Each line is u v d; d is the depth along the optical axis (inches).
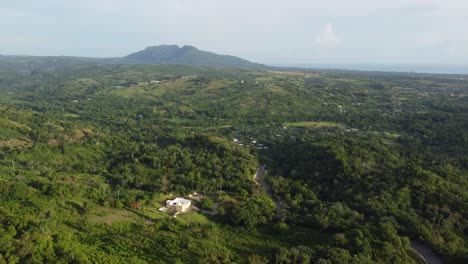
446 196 3779.5
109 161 5305.1
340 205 3747.5
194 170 4722.0
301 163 5059.1
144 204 3703.3
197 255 2674.7
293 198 4185.5
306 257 2669.8
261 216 3528.5
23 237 2395.4
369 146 5236.2
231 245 3016.7
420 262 2965.1
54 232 2655.0
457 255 3051.2
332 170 4530.0
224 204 3843.5
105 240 2819.9
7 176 3922.2
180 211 3619.6
